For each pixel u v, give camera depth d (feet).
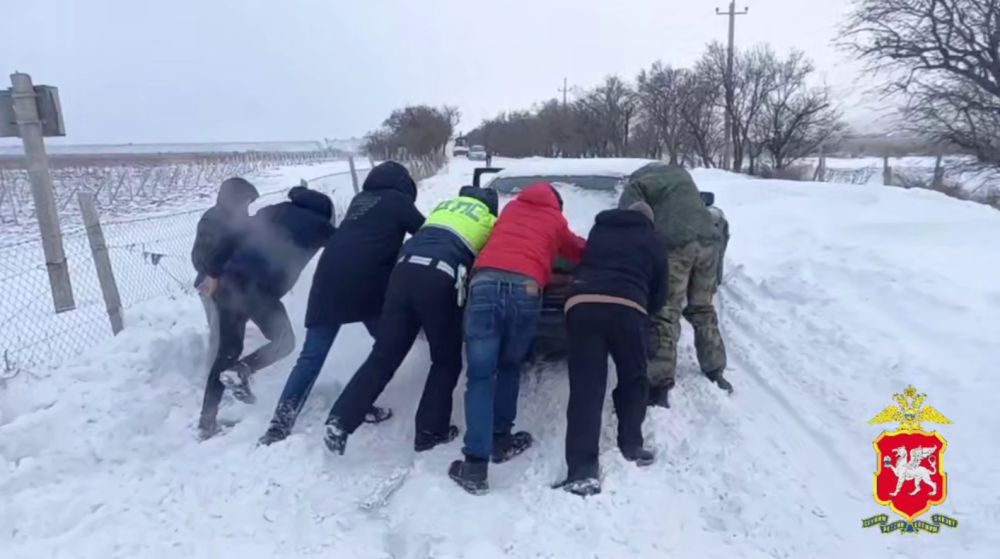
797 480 12.80
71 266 28.02
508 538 11.32
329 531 11.64
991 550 10.84
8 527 11.44
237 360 15.56
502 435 14.29
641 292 13.57
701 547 11.21
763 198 45.80
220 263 15.57
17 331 19.88
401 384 17.30
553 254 14.43
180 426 15.20
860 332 20.11
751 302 24.13
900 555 10.96
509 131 220.84
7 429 13.39
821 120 100.68
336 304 14.84
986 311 20.03
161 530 11.64
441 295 13.84
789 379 17.42
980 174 62.39
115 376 15.97
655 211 16.33
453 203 15.15
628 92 150.61
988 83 59.11
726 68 104.94
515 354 13.85
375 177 15.98
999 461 13.14
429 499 12.49
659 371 15.47
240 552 11.12
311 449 13.91
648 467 13.41
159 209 66.23
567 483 12.55
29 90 19.57
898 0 61.82
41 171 19.90
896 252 27.66
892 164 83.41
